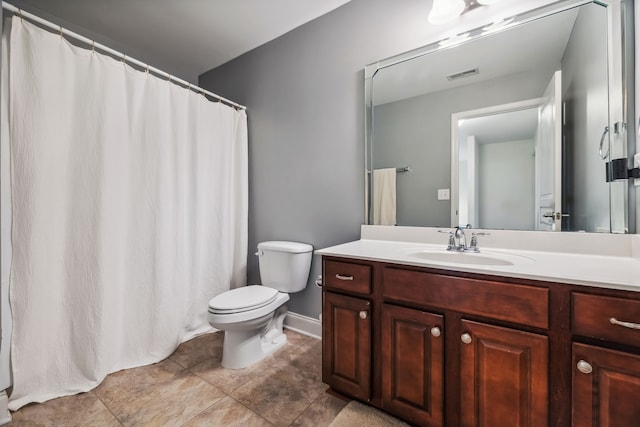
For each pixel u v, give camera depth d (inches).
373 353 47.9
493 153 56.1
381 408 47.3
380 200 68.1
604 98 46.3
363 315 48.1
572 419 32.6
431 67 61.7
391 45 65.8
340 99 73.4
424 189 63.1
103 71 60.6
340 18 72.9
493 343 37.3
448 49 59.8
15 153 49.9
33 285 51.9
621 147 44.6
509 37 54.3
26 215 51.0
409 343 43.9
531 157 52.7
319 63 76.7
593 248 46.4
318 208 78.2
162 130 71.2
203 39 86.2
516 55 53.7
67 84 55.6
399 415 45.3
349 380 50.3
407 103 64.5
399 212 65.8
